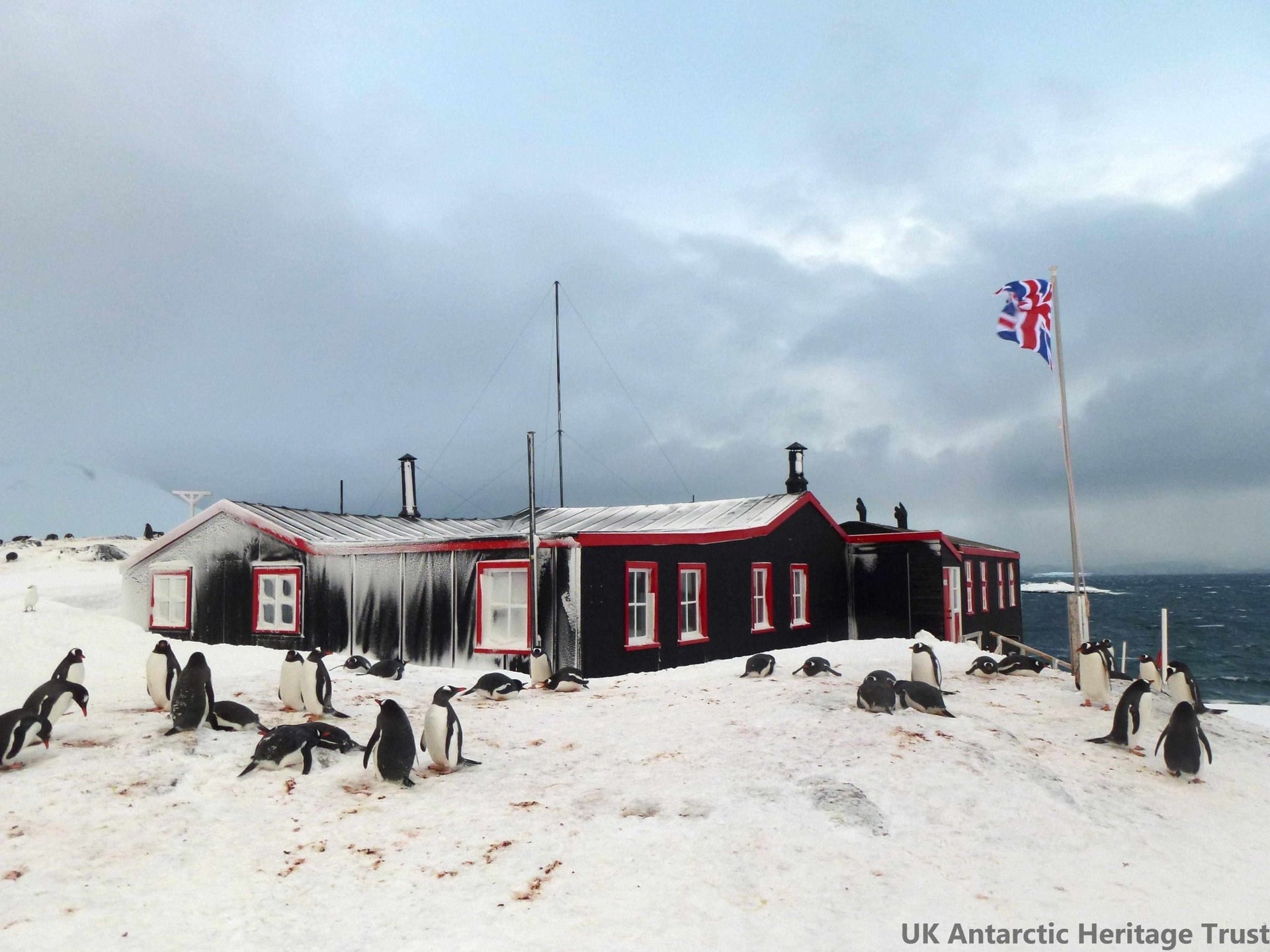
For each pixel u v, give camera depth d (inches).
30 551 2041.1
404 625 810.2
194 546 974.4
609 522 1064.2
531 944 250.4
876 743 436.1
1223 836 365.1
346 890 284.4
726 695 571.2
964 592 1245.7
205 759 402.6
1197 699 615.8
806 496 1057.5
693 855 313.1
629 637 763.4
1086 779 413.7
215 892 280.7
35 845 311.4
